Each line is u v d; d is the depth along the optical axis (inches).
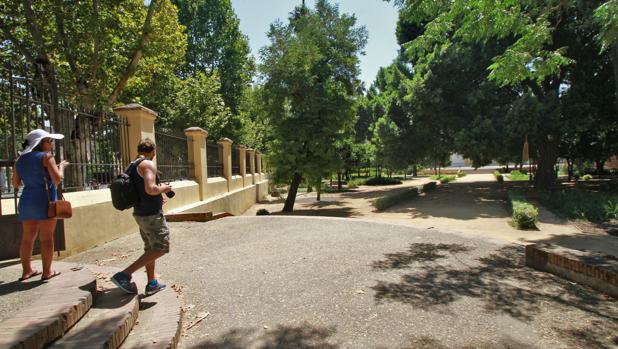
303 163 708.7
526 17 275.0
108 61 540.7
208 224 329.1
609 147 1018.7
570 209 496.7
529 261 212.2
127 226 291.4
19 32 513.3
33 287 131.2
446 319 139.9
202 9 1222.9
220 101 935.7
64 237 205.8
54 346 95.7
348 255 226.1
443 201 747.4
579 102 728.3
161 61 700.0
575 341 126.1
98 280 156.6
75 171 249.9
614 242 313.3
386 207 692.7
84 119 259.1
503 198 751.7
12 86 193.6
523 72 275.1
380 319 138.3
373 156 1478.8
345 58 765.3
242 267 200.7
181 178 443.5
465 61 819.4
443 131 945.5
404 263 211.3
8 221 181.6
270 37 730.2
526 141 706.2
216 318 138.2
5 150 194.7
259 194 990.4
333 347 117.3
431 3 265.9
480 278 188.5
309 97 706.8
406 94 941.2
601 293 170.1
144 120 328.2
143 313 132.0
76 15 482.3
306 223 333.7
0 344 84.3
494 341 124.2
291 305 149.9
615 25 223.8
